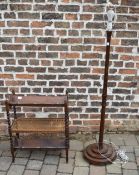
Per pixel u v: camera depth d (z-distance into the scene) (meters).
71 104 1.76
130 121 1.81
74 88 1.73
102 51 1.66
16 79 1.71
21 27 1.61
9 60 1.67
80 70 1.69
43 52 1.66
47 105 1.50
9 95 1.67
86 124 1.81
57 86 1.72
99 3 1.57
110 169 1.55
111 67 1.69
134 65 1.69
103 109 1.54
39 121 1.65
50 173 1.52
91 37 1.63
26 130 1.56
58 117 1.78
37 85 1.72
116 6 1.58
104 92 1.51
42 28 1.61
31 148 1.61
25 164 1.58
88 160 1.58
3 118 1.78
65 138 1.62
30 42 1.64
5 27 1.61
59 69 1.69
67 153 1.58
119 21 1.60
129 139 1.79
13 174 1.51
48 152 1.67
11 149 1.58
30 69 1.69
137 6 1.58
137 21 1.61
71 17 1.59
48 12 1.58
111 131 1.83
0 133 1.81
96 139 1.78
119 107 1.78
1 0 1.56
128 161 1.60
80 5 1.58
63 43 1.64
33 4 1.57
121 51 1.66
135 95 1.75
